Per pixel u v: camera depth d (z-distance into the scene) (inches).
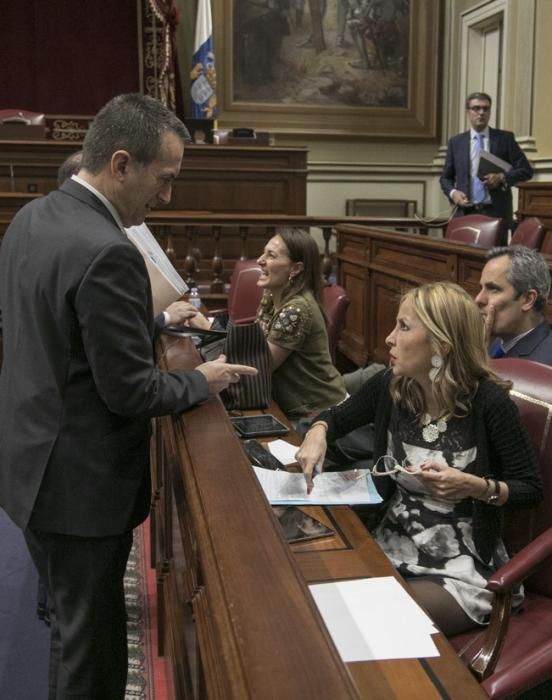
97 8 358.6
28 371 68.7
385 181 409.4
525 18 330.0
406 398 84.3
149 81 359.9
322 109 397.7
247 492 56.2
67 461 68.8
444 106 405.7
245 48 388.2
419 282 187.6
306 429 101.8
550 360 110.7
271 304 130.4
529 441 81.6
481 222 213.5
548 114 331.0
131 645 109.3
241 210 306.8
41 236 68.4
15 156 292.5
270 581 44.5
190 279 233.1
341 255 243.3
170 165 71.2
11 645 110.5
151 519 129.2
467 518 81.3
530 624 77.9
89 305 65.0
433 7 398.3
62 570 72.7
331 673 36.6
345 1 392.2
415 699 55.3
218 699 39.9
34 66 359.6
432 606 75.0
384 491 86.0
